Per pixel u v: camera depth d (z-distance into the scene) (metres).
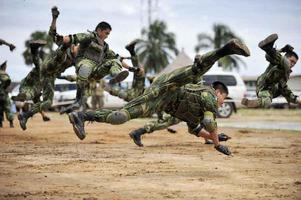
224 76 41.28
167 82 12.26
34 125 29.97
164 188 11.24
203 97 12.55
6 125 29.72
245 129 28.28
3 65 26.73
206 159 15.63
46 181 11.83
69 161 14.86
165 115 17.98
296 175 12.96
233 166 14.31
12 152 16.88
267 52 16.67
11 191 10.73
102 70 15.27
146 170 13.46
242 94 41.28
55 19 15.13
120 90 20.81
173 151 17.55
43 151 17.22
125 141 20.98
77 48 15.66
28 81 18.30
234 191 11.02
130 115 12.26
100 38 15.35
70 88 47.94
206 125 12.51
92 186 11.34
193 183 11.83
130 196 10.43
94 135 23.52
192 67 12.02
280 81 17.27
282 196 10.59
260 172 13.35
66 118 38.31
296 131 26.78
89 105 44.84
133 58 16.91
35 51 17.81
